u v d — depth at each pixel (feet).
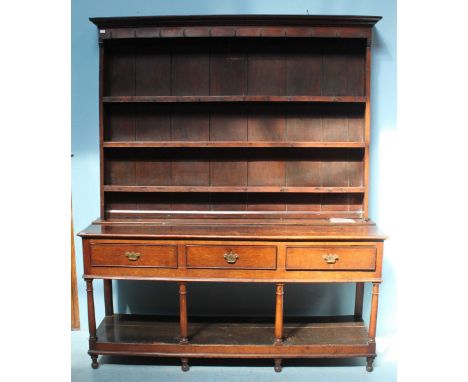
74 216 9.76
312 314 9.87
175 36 8.53
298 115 9.09
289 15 8.27
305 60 9.04
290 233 7.95
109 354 8.29
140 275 7.98
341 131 9.11
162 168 9.26
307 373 8.29
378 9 9.17
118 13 9.27
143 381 8.00
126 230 8.22
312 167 9.18
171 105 9.16
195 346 8.20
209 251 7.84
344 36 8.50
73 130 9.57
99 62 8.82
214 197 9.29
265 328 8.92
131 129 9.21
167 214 9.23
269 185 9.21
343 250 7.79
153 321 9.27
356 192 8.98
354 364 8.63
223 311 9.91
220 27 8.48
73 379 8.05
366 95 8.65
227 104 9.11
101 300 9.96
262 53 9.05
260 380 8.04
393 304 9.75
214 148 9.19
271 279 7.85
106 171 9.26
